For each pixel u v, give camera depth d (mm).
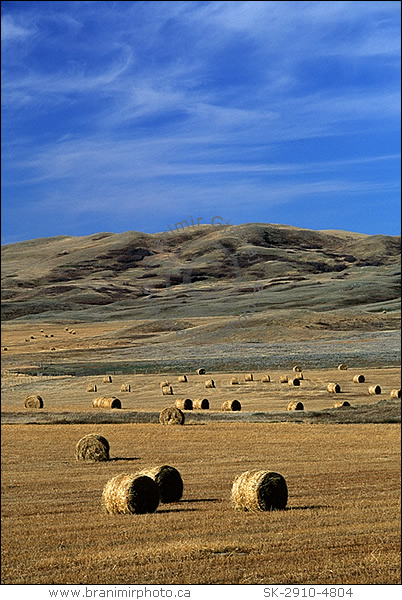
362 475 37156
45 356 161250
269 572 19250
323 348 146500
